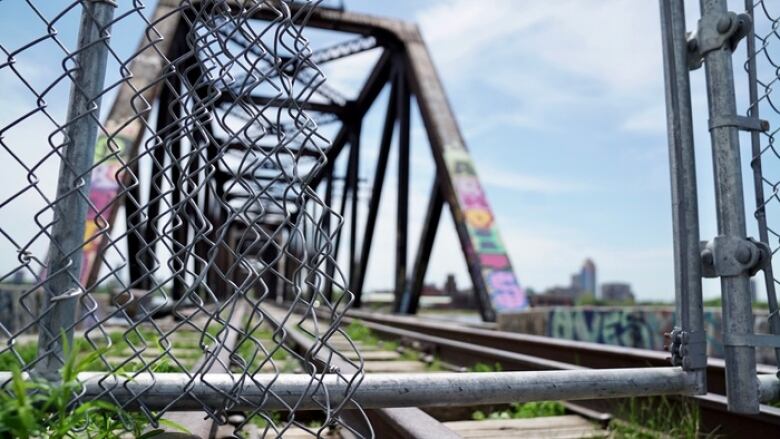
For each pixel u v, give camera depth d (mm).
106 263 1291
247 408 1403
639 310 8445
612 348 4586
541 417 3369
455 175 13703
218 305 1285
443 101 15922
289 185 1283
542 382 1627
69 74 1285
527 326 9820
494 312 11664
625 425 2984
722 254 1729
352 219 24922
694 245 1772
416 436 1764
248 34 1295
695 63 1885
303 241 1274
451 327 8125
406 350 7129
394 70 19484
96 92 1304
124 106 11094
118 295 1287
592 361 4871
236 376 1426
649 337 8242
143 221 1329
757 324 6145
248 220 1271
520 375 1632
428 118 15508
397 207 17188
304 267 1272
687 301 1752
